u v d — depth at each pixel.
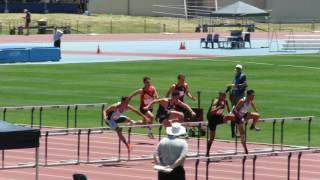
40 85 92.00
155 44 167.50
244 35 167.25
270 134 61.09
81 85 92.12
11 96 82.19
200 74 105.94
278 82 97.94
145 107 57.47
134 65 117.75
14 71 107.62
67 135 58.66
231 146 55.56
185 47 156.75
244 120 52.75
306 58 135.50
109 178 45.09
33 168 47.38
